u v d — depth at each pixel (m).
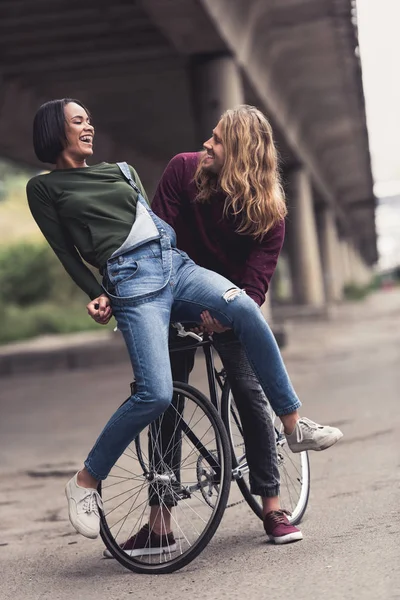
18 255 45.38
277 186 4.70
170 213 4.78
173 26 15.15
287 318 32.03
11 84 20.58
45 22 16.41
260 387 4.79
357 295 58.16
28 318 34.44
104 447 4.42
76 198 4.44
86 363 19.77
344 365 15.27
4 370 19.55
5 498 7.04
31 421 11.56
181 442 4.66
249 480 4.93
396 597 3.63
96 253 4.43
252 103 21.91
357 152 37.53
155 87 21.78
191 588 4.13
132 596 4.11
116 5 15.48
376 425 8.65
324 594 3.79
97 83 21.33
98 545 5.32
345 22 18.42
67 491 4.48
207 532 4.41
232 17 16.05
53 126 4.52
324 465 6.99
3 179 75.56
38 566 4.92
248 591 3.97
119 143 29.95
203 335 4.74
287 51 20.55
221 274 4.86
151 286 4.36
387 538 4.60
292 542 4.75
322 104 26.95
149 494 4.68
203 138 17.06
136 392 4.38
